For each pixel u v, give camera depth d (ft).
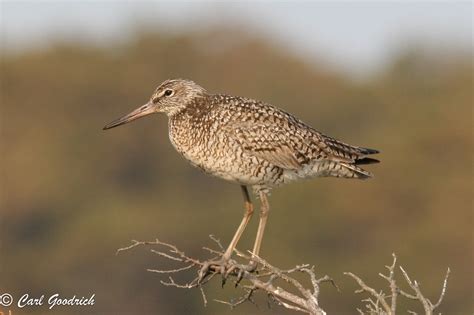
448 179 129.39
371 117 159.02
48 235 139.33
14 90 157.99
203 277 38.81
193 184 148.77
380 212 123.85
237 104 44.04
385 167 130.00
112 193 147.43
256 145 43.55
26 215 141.38
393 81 165.17
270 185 44.60
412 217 125.08
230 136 43.47
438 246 120.16
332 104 162.50
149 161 151.64
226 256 39.32
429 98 153.28
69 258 124.77
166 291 108.99
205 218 127.65
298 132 44.27
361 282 35.14
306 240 120.88
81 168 149.38
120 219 130.00
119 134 152.15
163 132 152.25
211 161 44.04
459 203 126.00
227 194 145.59
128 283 112.47
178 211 134.41
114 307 112.88
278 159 43.98
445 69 168.25
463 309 110.52
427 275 113.70
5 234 138.51
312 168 44.93
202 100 44.45
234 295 89.92
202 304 94.94
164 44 168.76
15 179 143.54
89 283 121.39
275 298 36.37
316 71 168.55
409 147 132.36
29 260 127.03
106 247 125.49
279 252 116.78
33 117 156.15
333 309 100.37
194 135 44.06
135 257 111.96
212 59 170.30
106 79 160.86
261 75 168.14
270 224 120.06
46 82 158.81
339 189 124.67
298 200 122.52
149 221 128.16
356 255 119.75
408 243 120.06
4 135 152.56
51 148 150.41
